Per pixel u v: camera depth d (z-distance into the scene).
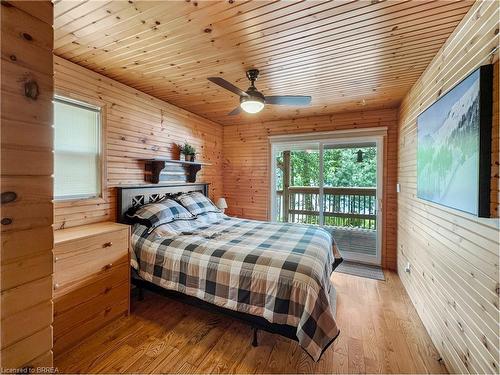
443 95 1.80
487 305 1.29
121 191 2.80
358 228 4.12
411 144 2.84
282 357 1.87
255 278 1.90
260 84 2.83
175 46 2.05
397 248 3.59
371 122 3.85
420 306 2.39
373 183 3.99
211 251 2.19
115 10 1.59
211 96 3.33
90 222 2.55
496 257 1.22
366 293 2.90
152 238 2.52
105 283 2.18
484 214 1.29
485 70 1.29
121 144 2.88
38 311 0.63
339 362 1.82
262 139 4.68
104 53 2.18
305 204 4.51
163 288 2.35
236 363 1.81
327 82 2.76
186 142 3.95
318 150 4.33
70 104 2.42
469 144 1.41
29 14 0.61
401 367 1.77
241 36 1.89
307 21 1.69
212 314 2.44
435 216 2.02
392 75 2.54
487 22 1.33
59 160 2.35
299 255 2.05
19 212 0.58
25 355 0.60
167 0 1.50
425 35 1.83
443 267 1.85
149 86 2.98
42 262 0.64
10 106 0.57
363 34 1.83
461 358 1.55
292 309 1.75
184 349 1.95
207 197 4.29
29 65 0.60
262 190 4.70
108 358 1.84
